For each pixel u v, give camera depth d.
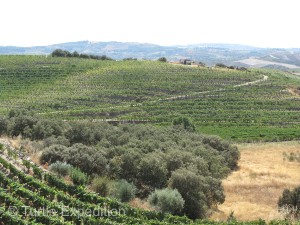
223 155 44.84
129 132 43.03
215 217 26.86
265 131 69.62
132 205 25.33
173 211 24.67
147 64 143.88
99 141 37.25
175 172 27.97
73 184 25.69
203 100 99.25
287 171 43.38
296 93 113.25
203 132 68.25
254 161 48.88
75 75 124.00
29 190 22.28
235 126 75.94
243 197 32.91
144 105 93.56
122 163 30.05
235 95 105.62
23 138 36.75
